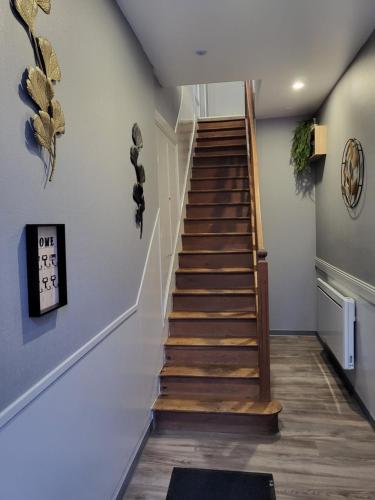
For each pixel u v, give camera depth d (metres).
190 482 2.19
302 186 4.60
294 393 3.23
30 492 1.17
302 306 4.70
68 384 1.45
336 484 2.14
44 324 1.27
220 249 4.09
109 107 1.92
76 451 1.51
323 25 2.33
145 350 2.58
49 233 1.29
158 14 2.16
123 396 2.11
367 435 2.61
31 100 1.19
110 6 1.95
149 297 2.71
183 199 4.33
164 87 3.42
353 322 3.06
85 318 1.60
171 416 2.75
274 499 2.04
